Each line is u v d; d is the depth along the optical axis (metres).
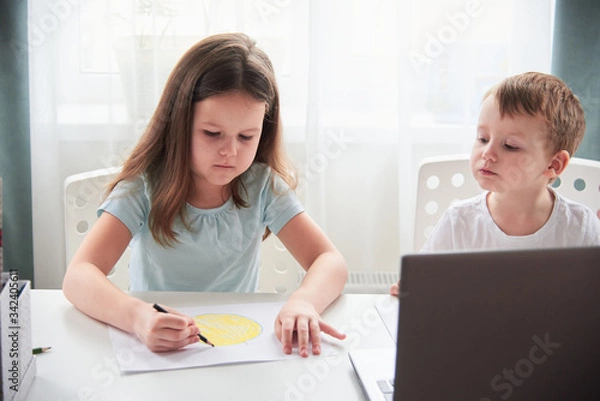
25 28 1.67
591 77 1.74
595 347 0.57
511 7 1.76
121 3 1.71
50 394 0.73
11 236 1.78
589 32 1.72
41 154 1.76
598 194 1.29
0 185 0.65
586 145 1.77
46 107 1.73
